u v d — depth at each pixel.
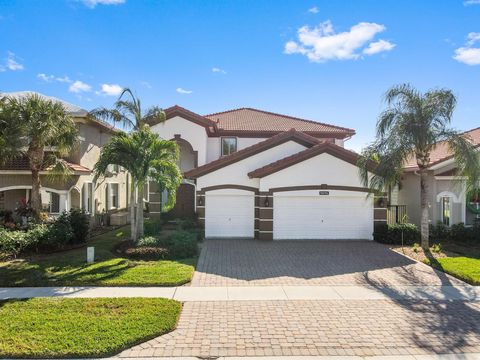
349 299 9.84
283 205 19.09
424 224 16.33
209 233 19.72
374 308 9.16
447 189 20.14
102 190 25.23
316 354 6.74
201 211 19.78
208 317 8.45
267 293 10.30
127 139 15.32
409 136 15.32
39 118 16.50
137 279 11.16
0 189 19.62
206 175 19.89
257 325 8.00
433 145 15.70
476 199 20.02
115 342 6.92
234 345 7.05
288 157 19.02
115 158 15.45
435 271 12.90
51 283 10.80
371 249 16.75
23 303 9.07
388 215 22.20
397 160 15.58
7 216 20.00
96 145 24.38
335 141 27.05
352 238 19.19
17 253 14.12
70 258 13.77
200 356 6.63
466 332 7.74
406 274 12.51
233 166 19.94
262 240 18.91
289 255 15.37
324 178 19.12
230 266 13.43
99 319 8.02
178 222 21.45
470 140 16.45
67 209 19.77
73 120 19.12
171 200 15.98
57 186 19.80
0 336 7.14
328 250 16.47
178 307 8.87
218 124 26.89
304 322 8.19
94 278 11.22
